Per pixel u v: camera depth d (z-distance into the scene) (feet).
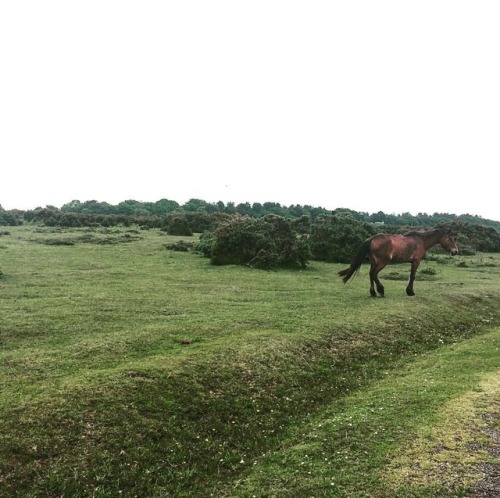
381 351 42.98
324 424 28.50
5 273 68.08
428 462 23.36
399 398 31.81
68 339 38.40
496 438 25.86
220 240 89.81
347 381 36.47
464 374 36.65
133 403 27.53
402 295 63.31
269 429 28.84
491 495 20.62
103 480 22.30
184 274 75.05
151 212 295.89
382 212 330.54
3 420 24.43
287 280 73.87
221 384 31.63
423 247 63.00
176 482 23.30
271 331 42.45
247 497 21.68
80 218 196.54
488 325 56.59
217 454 25.79
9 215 207.41
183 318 45.93
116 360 33.68
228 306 52.31
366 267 98.58
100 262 84.74
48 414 25.29
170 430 26.37
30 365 32.01
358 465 23.41
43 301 50.55
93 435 24.52
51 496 21.06
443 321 53.93
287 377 34.60
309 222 161.17
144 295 56.24
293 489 21.85
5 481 21.08
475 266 107.86
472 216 360.28
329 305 55.16
